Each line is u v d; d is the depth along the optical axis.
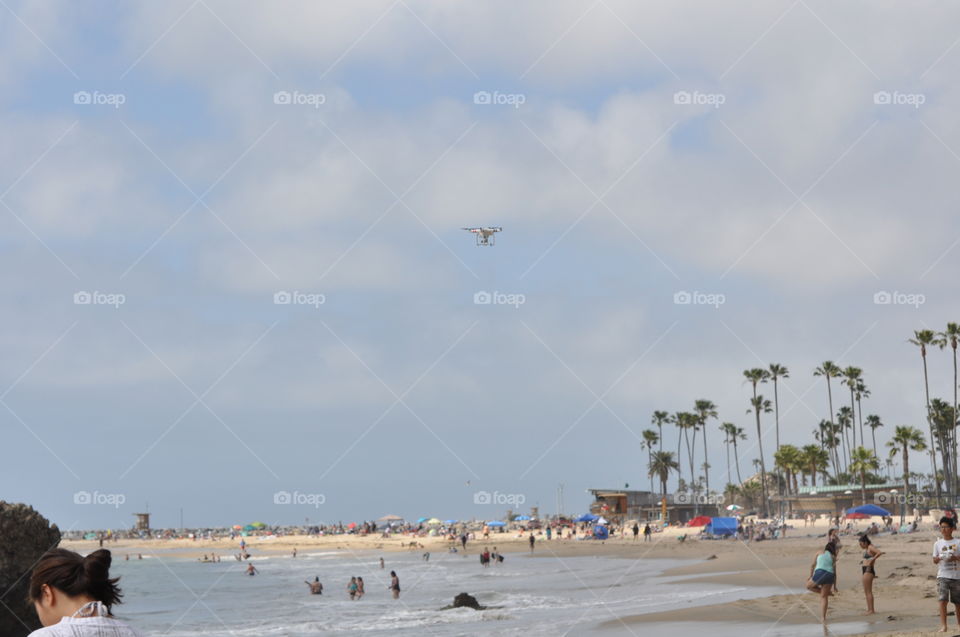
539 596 38.19
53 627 4.04
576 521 155.12
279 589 54.75
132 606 44.25
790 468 151.25
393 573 43.59
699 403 172.75
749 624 22.69
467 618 30.48
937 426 136.25
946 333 116.12
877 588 28.36
